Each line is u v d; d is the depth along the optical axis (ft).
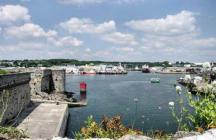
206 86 15.80
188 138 10.55
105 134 17.65
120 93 178.81
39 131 52.85
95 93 180.45
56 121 64.08
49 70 159.43
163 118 85.76
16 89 73.26
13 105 68.95
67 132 75.25
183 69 642.22
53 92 156.25
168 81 326.44
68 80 342.64
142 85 253.85
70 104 122.01
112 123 18.44
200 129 13.62
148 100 139.54
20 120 65.10
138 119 84.28
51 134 50.31
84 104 124.16
